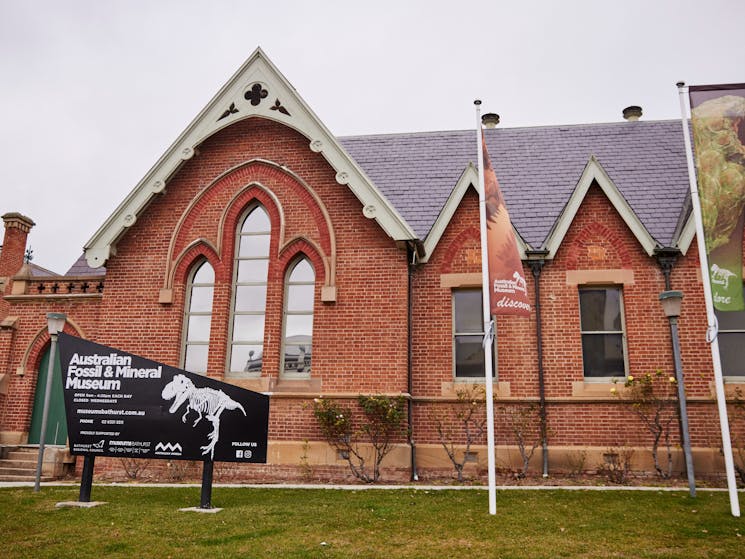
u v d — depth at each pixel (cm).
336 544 824
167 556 769
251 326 1599
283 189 1634
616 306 1598
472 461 1505
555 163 1838
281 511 1014
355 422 1464
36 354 1756
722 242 1079
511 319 1583
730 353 1515
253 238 1653
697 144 1118
